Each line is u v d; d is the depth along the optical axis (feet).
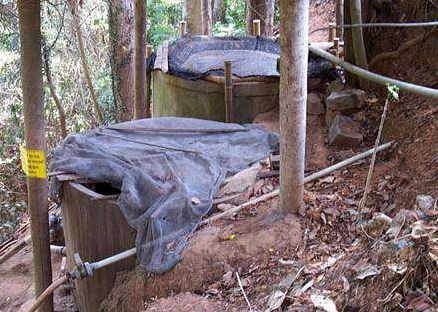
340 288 10.25
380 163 14.82
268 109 19.77
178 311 11.87
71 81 32.14
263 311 11.00
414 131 14.79
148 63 23.99
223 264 12.86
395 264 9.25
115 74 27.89
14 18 21.95
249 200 14.80
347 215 13.21
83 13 31.50
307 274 11.53
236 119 19.75
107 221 14.40
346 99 16.63
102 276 14.73
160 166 15.31
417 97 15.76
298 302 10.68
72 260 16.24
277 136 17.38
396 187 13.64
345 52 17.63
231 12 41.29
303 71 12.42
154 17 37.73
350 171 14.90
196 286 12.82
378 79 14.16
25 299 18.31
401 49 16.87
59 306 17.19
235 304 11.73
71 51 31.63
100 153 15.98
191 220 13.91
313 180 14.82
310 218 13.29
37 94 14.39
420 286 8.75
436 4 16.37
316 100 17.75
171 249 13.30
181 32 30.53
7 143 29.73
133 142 17.04
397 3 17.26
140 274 13.43
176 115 21.62
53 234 20.29
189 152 16.17
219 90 19.71
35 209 15.14
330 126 16.79
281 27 12.19
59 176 15.26
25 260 20.66
